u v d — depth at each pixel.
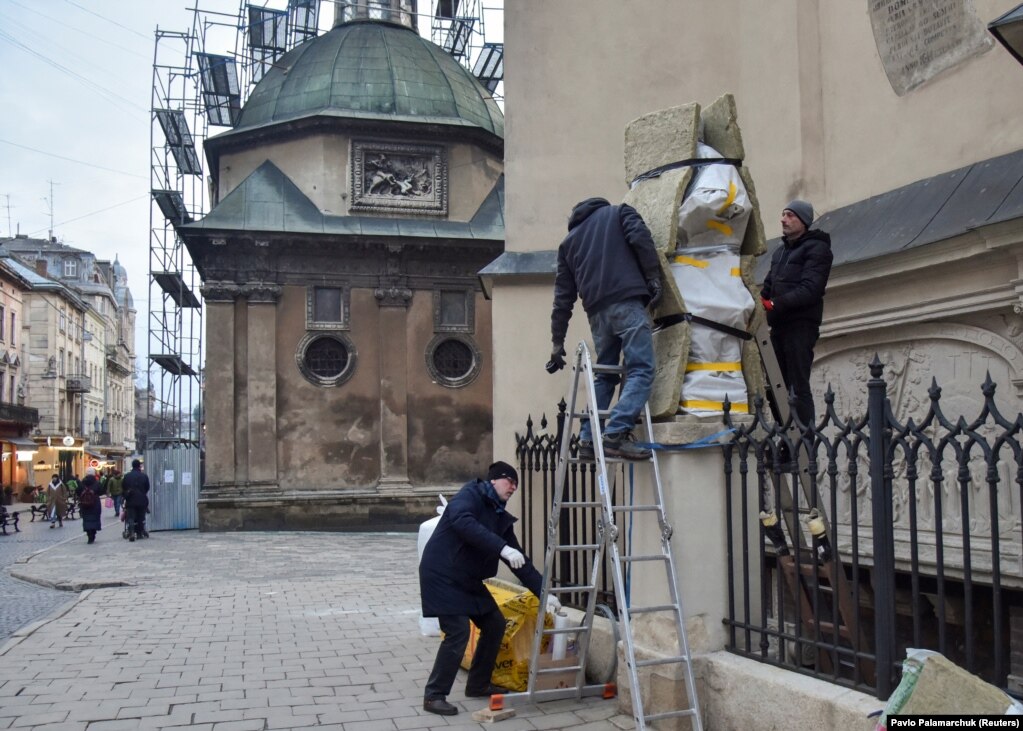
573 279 5.16
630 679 4.40
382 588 11.30
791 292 4.82
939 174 6.52
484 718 5.10
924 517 6.18
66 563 15.04
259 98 25.19
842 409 7.03
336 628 8.30
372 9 26.20
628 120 8.85
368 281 22.98
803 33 7.85
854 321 6.77
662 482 4.77
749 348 5.05
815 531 4.22
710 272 4.98
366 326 22.91
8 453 44.19
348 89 24.16
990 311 5.71
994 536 3.33
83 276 68.62
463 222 23.80
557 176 8.94
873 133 7.21
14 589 12.29
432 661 6.77
